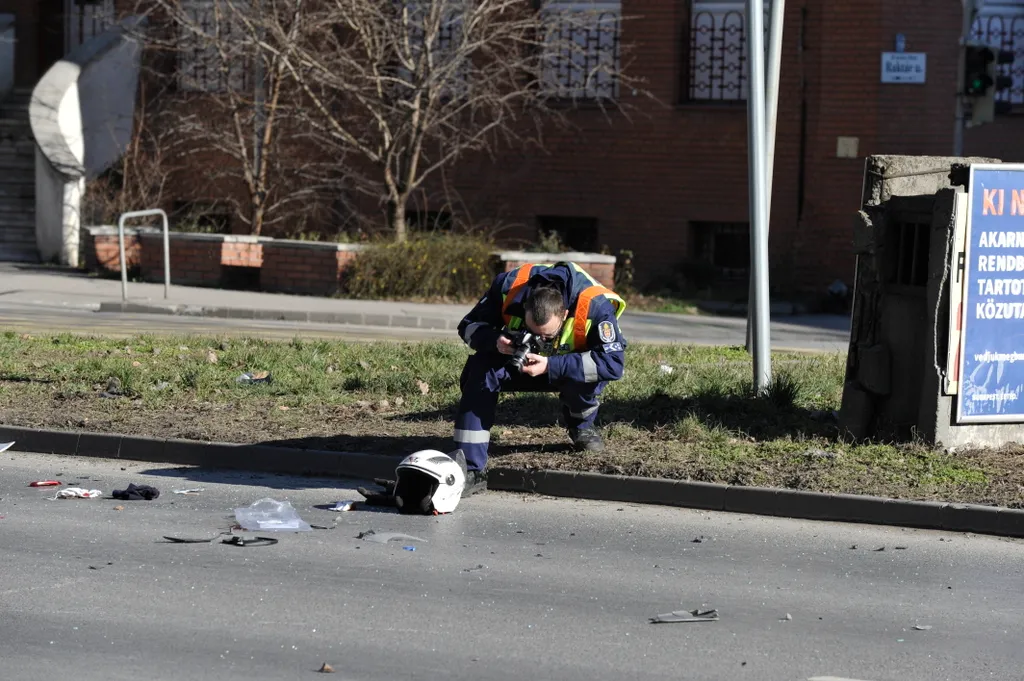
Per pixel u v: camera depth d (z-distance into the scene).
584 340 11.38
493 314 11.43
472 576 8.91
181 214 33.09
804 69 30.80
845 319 29.16
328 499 11.15
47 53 36.72
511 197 32.47
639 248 32.06
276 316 24.44
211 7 31.39
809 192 30.97
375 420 13.46
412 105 29.52
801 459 11.73
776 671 7.15
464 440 11.21
